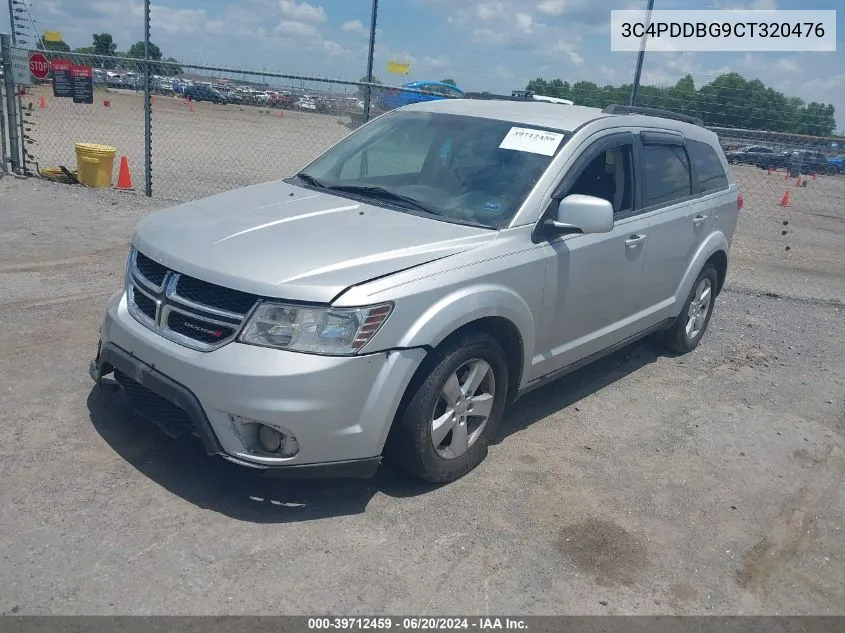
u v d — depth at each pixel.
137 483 3.72
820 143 10.46
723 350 6.79
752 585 3.52
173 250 3.71
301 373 3.29
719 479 4.45
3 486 3.58
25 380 4.66
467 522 3.72
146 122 11.07
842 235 14.98
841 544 3.94
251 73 10.34
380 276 3.53
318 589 3.14
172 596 3.01
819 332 7.66
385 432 3.56
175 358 3.45
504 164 4.54
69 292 6.44
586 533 3.75
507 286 4.03
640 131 5.32
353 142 5.24
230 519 3.53
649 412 5.30
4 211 9.23
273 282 3.37
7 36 11.10
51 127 20.59
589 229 4.15
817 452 4.95
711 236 6.24
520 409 5.13
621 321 5.30
